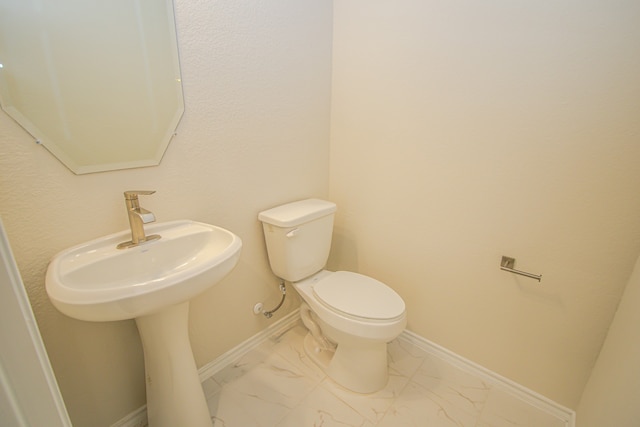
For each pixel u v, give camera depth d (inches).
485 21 45.0
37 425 14.8
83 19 34.7
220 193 52.1
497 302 53.3
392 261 66.4
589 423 40.0
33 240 35.0
